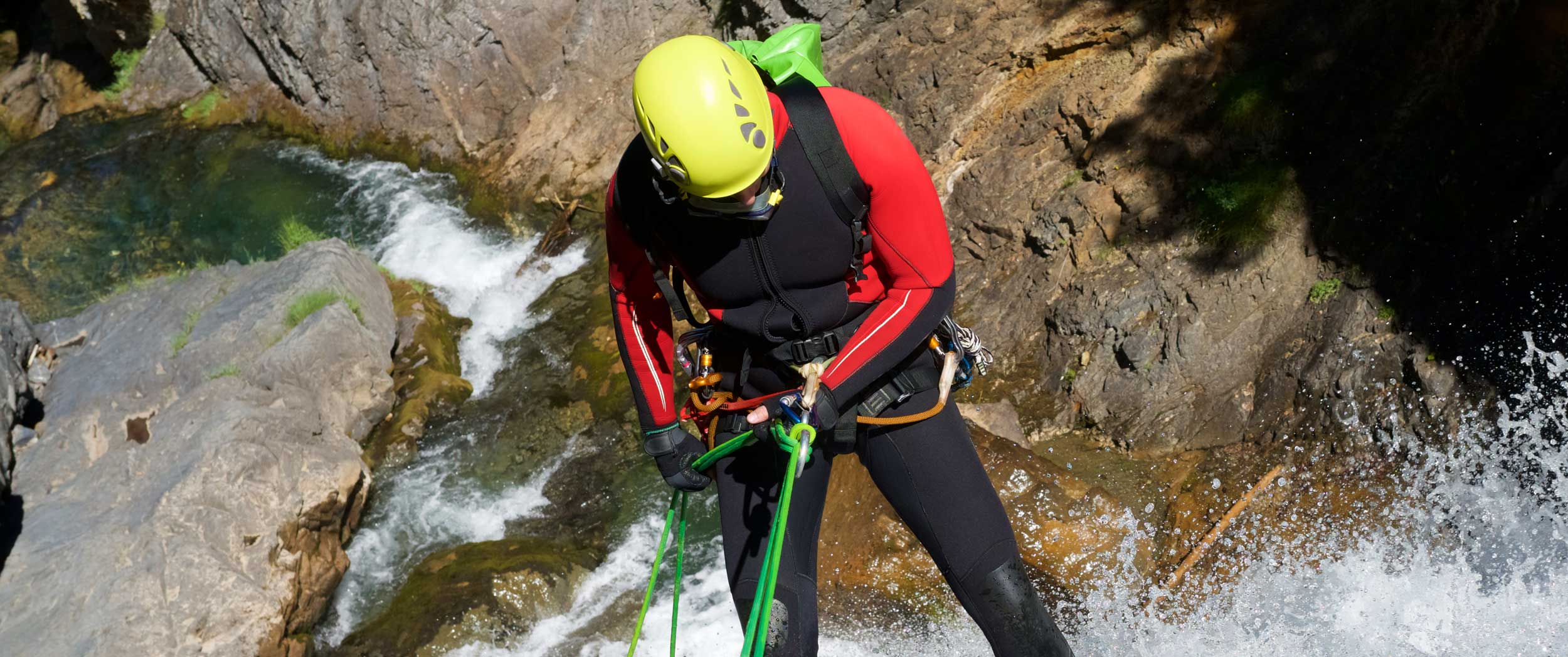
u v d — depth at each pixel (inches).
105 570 202.1
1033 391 228.2
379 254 339.3
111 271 364.8
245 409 237.1
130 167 419.8
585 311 293.7
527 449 249.9
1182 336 212.5
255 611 196.9
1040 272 242.2
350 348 260.7
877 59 297.6
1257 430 202.1
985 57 276.1
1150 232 227.5
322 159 399.9
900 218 83.5
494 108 364.5
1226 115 226.5
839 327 88.9
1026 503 194.5
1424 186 202.4
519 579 207.9
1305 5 228.2
